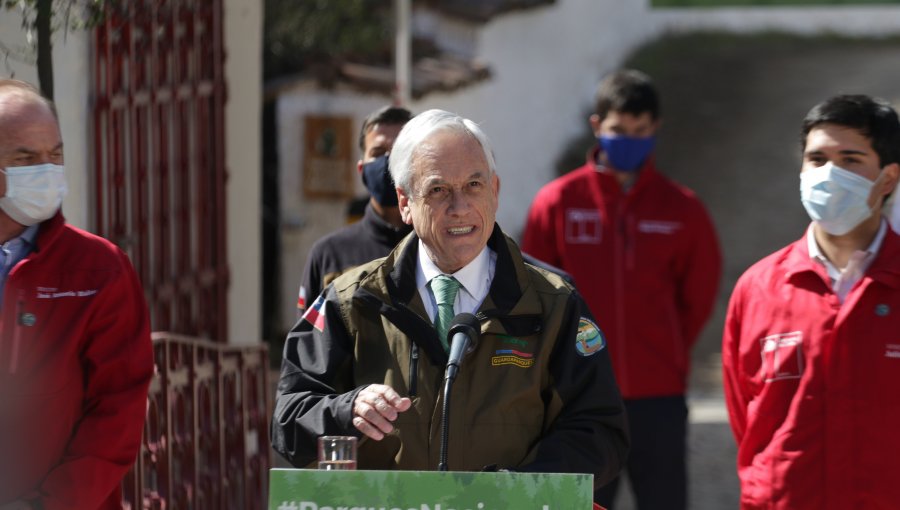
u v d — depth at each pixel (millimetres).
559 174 28375
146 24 10734
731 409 7727
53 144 6219
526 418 6023
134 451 6312
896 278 6887
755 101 30250
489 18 25156
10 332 6098
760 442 7297
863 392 6918
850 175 6977
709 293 11266
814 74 31328
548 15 28141
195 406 8969
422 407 5984
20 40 8727
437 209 5930
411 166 5984
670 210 11102
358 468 6098
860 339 6938
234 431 9992
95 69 9852
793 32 33156
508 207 26875
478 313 6020
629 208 11086
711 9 33219
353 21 21562
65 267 6266
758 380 7297
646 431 10859
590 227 11102
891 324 6902
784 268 7297
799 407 7051
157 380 8406
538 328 6074
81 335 6219
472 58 25516
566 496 5125
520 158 27219
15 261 6246
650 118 11062
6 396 6078
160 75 11133
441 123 6004
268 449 10711
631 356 10875
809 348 7055
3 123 6098
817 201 7051
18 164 6113
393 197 8398
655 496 10922
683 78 31297
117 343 6332
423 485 5145
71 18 8875
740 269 24562
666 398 10930
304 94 20672
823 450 6992
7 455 6062
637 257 11000
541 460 5824
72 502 6020
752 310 7379
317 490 5145
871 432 6906
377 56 21766
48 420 6125
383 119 8688
